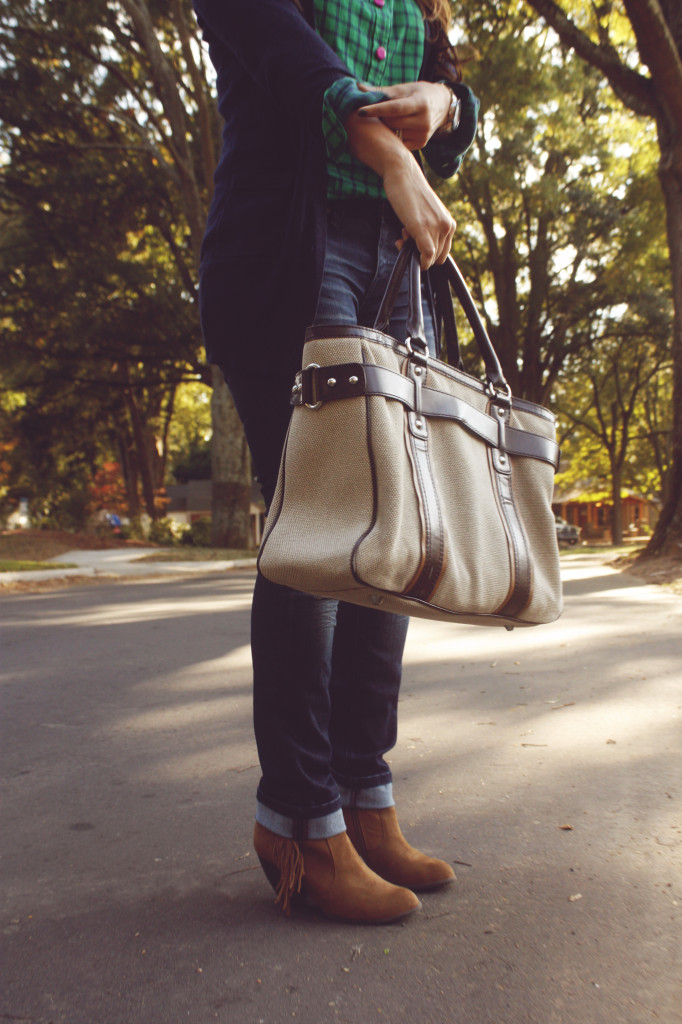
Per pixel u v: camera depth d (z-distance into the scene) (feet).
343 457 3.97
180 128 54.95
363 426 3.96
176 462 204.64
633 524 216.13
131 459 113.39
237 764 7.79
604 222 65.87
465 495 4.46
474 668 12.22
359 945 4.23
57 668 13.42
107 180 62.03
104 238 66.08
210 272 4.88
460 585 4.25
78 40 57.47
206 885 5.08
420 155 5.46
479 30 43.32
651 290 76.28
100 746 8.60
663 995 3.70
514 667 12.16
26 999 3.78
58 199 63.10
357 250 4.90
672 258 32.50
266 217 4.74
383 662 5.03
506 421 5.00
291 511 4.00
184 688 11.60
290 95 4.45
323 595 4.00
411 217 4.45
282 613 4.58
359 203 4.89
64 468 98.22
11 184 63.41
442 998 3.72
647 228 55.26
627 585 25.27
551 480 5.18
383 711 5.06
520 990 3.76
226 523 61.93
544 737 8.25
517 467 5.03
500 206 64.39
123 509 125.18
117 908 4.76
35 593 30.53
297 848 4.58
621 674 11.26
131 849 5.71
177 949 4.24
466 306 5.09
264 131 4.79
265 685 4.65
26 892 5.03
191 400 126.52
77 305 63.87
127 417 101.24
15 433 90.53
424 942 4.24
